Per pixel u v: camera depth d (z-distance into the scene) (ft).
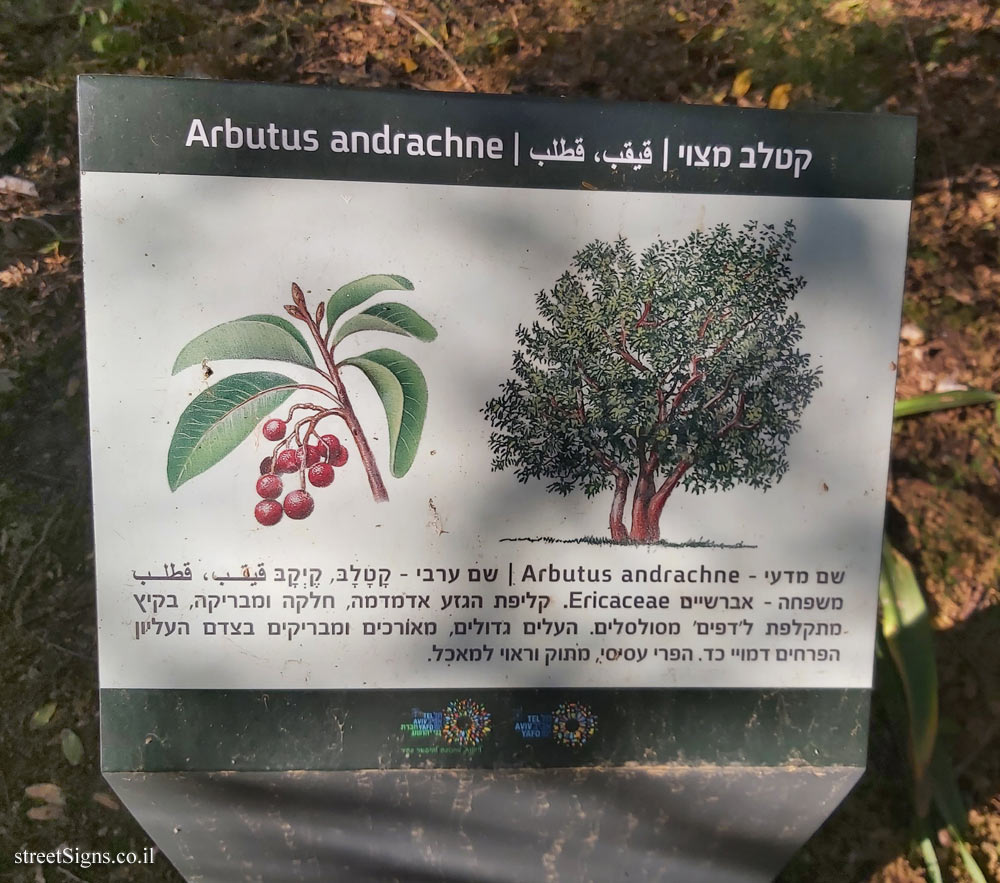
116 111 3.93
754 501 4.26
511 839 4.44
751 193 4.14
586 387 4.17
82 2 5.42
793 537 4.28
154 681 4.20
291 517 4.14
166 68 5.48
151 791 4.26
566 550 4.22
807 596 4.32
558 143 4.05
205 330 4.05
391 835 4.41
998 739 5.49
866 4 5.63
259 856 4.43
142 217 3.99
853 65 5.62
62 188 5.41
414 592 4.21
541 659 4.28
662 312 4.16
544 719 4.31
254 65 5.52
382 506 4.16
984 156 5.62
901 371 5.70
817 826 4.51
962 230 5.65
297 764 4.26
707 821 4.47
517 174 4.06
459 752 4.30
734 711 4.36
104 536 4.11
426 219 4.05
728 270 4.16
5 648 5.35
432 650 4.25
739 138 4.10
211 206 4.00
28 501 5.40
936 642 5.51
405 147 4.02
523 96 4.02
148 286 4.01
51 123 5.41
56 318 5.41
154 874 5.32
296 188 4.01
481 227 4.07
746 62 5.62
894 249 4.21
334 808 4.34
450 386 4.12
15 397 5.39
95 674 5.38
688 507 4.24
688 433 4.21
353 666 4.24
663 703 4.33
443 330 4.10
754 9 5.63
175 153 3.97
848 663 4.37
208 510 4.13
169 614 4.17
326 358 4.09
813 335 4.21
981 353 5.67
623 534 4.23
